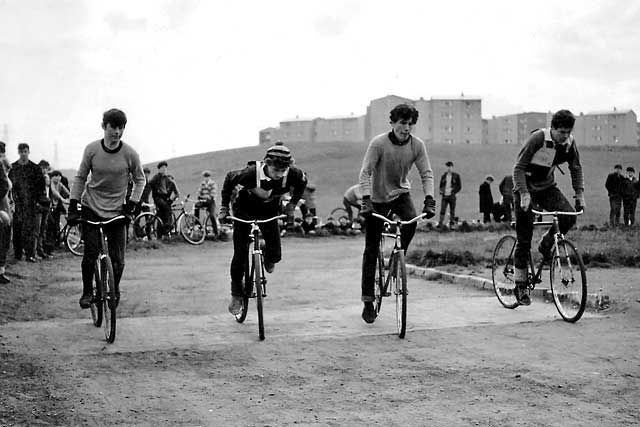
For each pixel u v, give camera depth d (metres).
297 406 4.27
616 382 4.64
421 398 4.38
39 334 6.45
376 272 7.02
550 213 6.79
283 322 7.02
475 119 100.75
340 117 111.12
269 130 117.00
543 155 6.87
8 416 4.11
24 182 12.84
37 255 13.61
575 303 6.61
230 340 6.16
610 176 22.33
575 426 3.82
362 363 5.28
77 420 4.05
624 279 9.35
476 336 6.13
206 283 10.50
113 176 6.48
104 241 6.46
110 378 4.94
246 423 3.98
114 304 6.03
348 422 3.96
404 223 6.27
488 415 4.03
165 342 6.09
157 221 18.02
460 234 20.95
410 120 6.34
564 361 5.20
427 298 8.60
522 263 7.26
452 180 22.61
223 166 65.38
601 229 20.28
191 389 4.66
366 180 6.45
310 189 22.19
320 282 10.49
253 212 6.63
